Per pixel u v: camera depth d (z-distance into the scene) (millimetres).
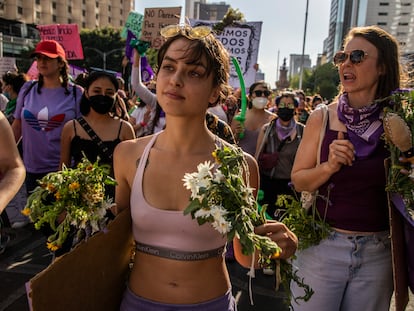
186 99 1504
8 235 4699
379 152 2070
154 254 1512
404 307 2125
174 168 1553
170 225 1481
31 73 8078
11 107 6477
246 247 1248
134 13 6785
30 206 1462
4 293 3578
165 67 1532
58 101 3904
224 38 6840
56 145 3898
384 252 2143
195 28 1556
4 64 11477
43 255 4410
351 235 2119
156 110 3113
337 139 2133
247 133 4922
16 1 69625
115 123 3408
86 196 1455
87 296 1455
